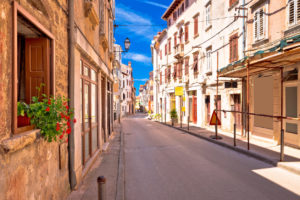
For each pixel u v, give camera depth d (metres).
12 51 2.38
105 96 11.19
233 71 9.63
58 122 3.46
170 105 28.05
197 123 19.38
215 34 15.42
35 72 3.51
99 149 8.38
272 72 9.77
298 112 8.41
